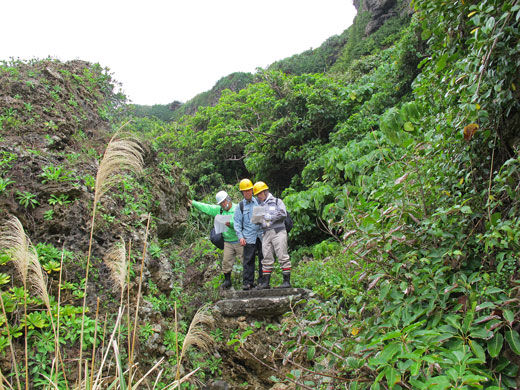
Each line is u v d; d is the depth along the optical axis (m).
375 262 2.82
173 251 7.06
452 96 3.21
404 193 2.93
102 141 6.36
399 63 10.62
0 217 4.08
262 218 5.57
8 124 5.17
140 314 4.37
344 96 11.20
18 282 3.69
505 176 2.53
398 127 3.79
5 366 3.21
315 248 7.49
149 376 4.03
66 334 3.59
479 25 2.88
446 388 1.89
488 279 2.34
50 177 4.62
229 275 6.23
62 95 6.36
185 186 7.91
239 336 4.99
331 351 2.78
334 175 8.34
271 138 11.73
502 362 2.19
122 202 5.30
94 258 4.39
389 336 2.18
